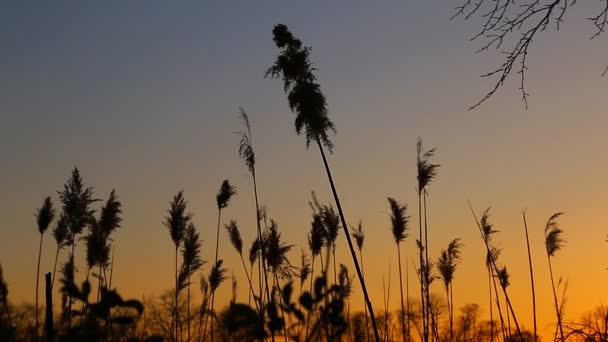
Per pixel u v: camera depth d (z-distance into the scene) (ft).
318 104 41.27
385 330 35.76
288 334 12.12
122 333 12.07
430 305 45.42
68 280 11.69
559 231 49.67
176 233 40.50
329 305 12.18
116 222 35.88
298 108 41.37
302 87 41.47
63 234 34.58
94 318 11.89
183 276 32.76
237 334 12.22
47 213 47.24
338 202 39.99
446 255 51.06
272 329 12.04
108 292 11.76
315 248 30.86
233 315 12.06
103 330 11.87
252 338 12.09
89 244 21.35
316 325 12.10
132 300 11.86
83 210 30.25
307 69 41.88
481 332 48.44
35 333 12.10
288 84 41.98
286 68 41.65
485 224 51.85
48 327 11.78
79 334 11.76
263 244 28.04
